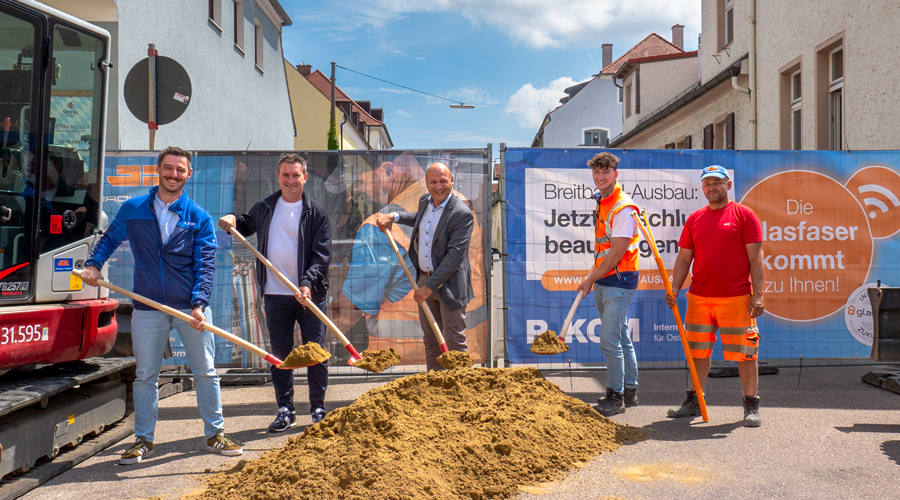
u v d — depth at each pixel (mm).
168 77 7051
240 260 6523
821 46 11625
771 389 6367
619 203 5242
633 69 26656
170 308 4172
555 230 6629
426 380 4441
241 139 17641
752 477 3773
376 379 7160
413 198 6504
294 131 24156
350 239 6520
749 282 5023
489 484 3561
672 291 5148
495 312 7160
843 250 6953
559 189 6629
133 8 10734
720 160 6844
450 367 4727
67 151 4383
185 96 7035
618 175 6750
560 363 6625
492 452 3873
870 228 6965
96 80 4637
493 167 6480
